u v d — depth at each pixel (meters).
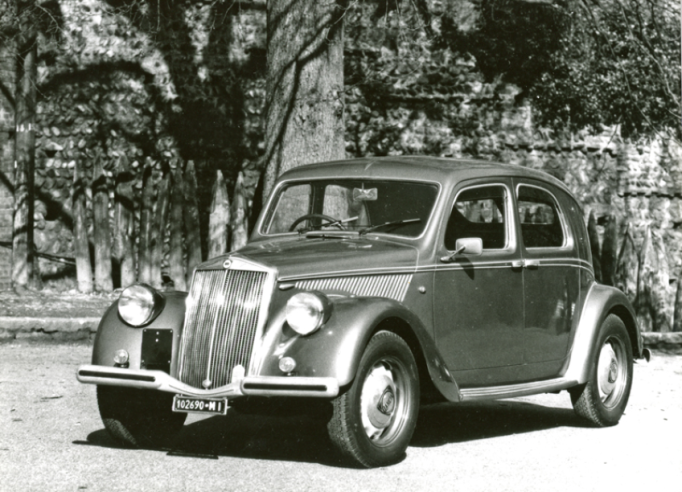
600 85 20.28
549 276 8.63
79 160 16.28
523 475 6.88
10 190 17.09
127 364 7.20
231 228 16.78
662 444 8.20
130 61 18.05
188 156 18.14
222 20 17.94
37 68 17.73
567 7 20.00
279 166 13.04
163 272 17.58
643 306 16.64
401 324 7.22
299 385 6.43
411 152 19.14
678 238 20.95
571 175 20.12
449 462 7.23
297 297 6.66
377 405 6.88
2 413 8.86
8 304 14.84
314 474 6.68
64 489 6.21
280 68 13.06
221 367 6.86
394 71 19.11
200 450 7.54
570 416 9.62
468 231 8.06
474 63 19.53
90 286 16.19
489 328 8.02
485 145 19.53
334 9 13.16
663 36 20.72
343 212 8.17
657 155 20.80
